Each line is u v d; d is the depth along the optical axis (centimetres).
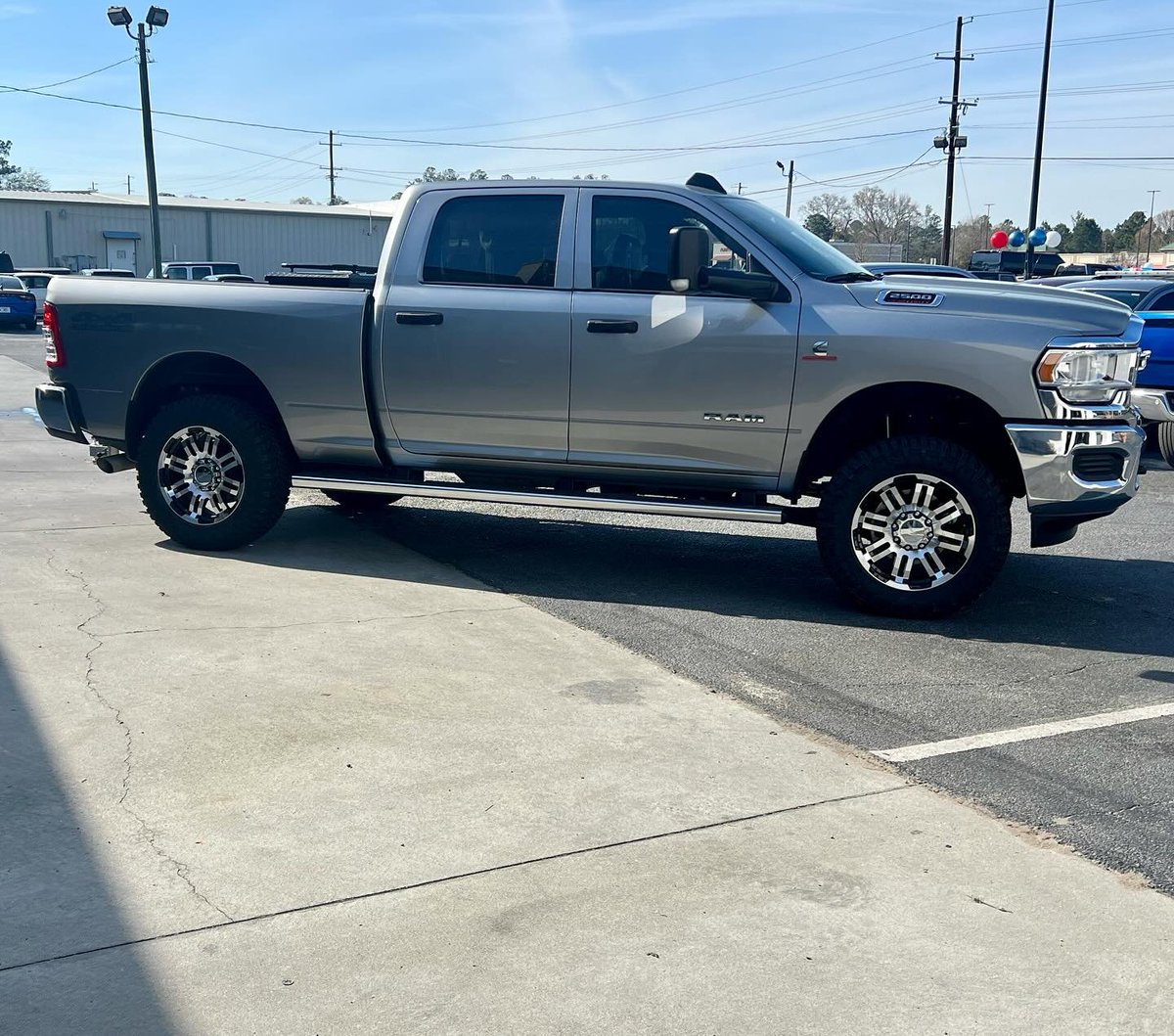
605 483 668
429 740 437
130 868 340
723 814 385
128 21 3866
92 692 473
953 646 579
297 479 709
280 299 687
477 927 315
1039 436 587
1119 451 591
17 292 3372
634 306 633
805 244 663
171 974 291
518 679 507
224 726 443
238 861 346
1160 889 346
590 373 641
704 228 620
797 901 332
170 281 718
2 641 531
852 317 605
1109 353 589
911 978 297
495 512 891
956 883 345
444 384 666
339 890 332
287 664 513
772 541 816
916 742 455
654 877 343
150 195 3966
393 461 695
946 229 4569
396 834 364
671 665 536
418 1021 276
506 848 357
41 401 743
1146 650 579
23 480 950
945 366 592
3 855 345
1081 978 300
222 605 603
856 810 391
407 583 664
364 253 6075
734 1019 279
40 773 400
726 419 627
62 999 280
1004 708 494
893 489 609
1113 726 477
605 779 408
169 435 708
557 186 657
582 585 677
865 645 577
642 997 287
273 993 285
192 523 716
